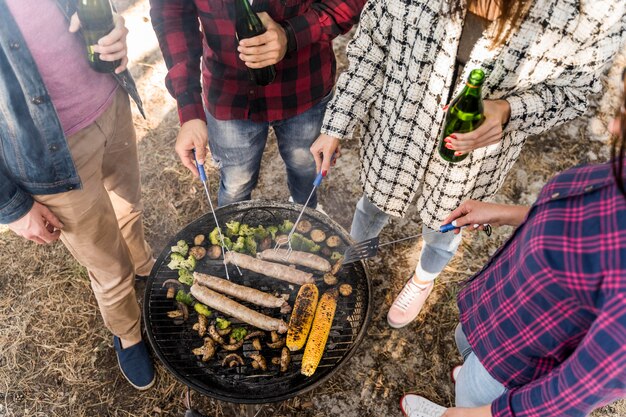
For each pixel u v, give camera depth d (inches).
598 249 41.1
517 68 64.0
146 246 114.2
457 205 82.6
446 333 118.5
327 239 92.9
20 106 59.5
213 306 85.7
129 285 91.7
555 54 61.6
